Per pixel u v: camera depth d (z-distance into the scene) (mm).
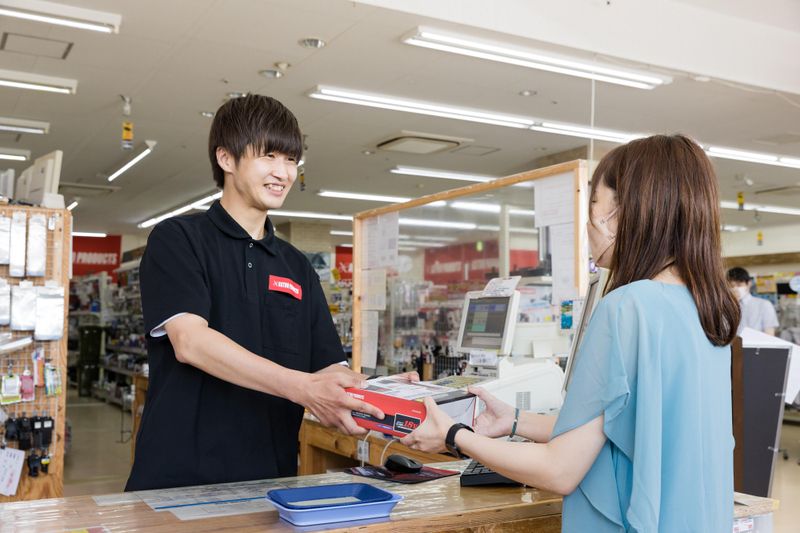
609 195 1317
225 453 1564
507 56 5676
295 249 1849
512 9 5340
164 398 1530
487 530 1384
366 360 4352
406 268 4102
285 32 5426
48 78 6449
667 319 1163
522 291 3201
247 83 6641
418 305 4020
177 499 1396
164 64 6137
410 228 4070
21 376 3762
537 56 5684
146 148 8961
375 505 1285
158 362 1567
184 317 1477
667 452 1139
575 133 8352
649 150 1260
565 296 2717
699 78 6203
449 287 3791
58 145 9031
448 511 1360
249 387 1427
